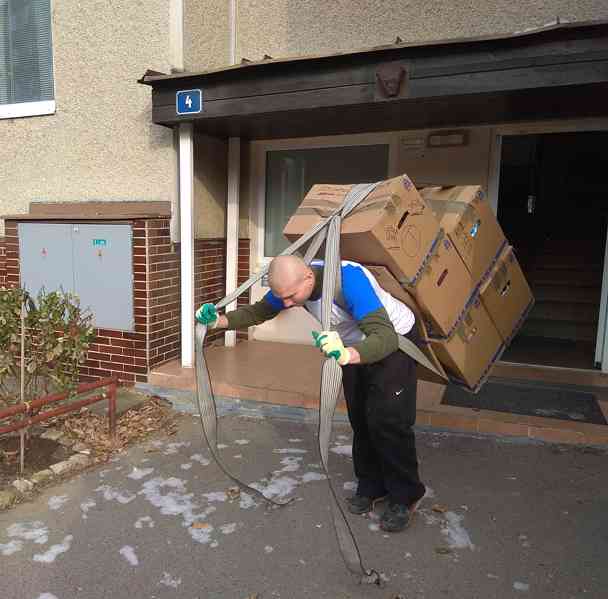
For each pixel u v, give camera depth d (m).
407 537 2.58
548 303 6.27
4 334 3.34
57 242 4.77
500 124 4.57
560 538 2.57
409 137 4.90
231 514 2.80
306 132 4.96
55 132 5.16
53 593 2.22
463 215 2.49
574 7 4.23
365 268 2.34
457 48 3.42
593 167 8.74
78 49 4.94
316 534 2.63
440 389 4.21
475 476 3.15
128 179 4.91
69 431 3.74
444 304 2.42
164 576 2.33
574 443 3.46
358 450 2.74
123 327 4.59
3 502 2.86
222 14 5.06
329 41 4.94
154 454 3.50
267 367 4.75
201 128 4.78
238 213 5.23
